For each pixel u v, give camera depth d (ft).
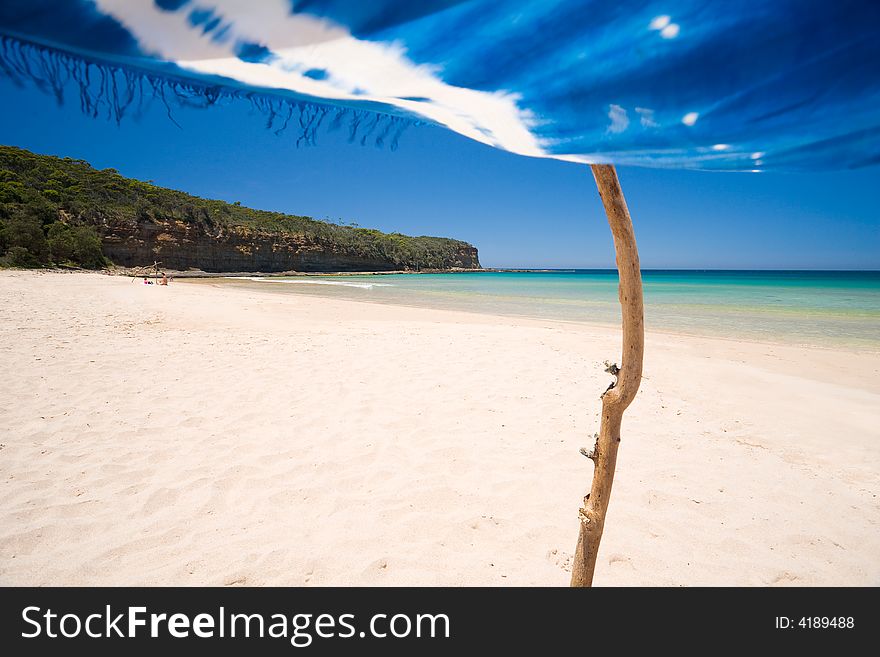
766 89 2.39
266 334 30.83
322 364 22.06
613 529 9.82
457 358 23.82
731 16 2.26
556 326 42.60
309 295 83.61
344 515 10.08
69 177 173.99
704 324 45.83
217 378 19.31
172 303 48.88
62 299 46.96
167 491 10.76
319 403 16.63
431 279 206.08
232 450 12.86
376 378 19.83
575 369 22.13
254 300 60.59
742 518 10.32
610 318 51.19
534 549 9.16
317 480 11.47
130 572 8.29
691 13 2.31
